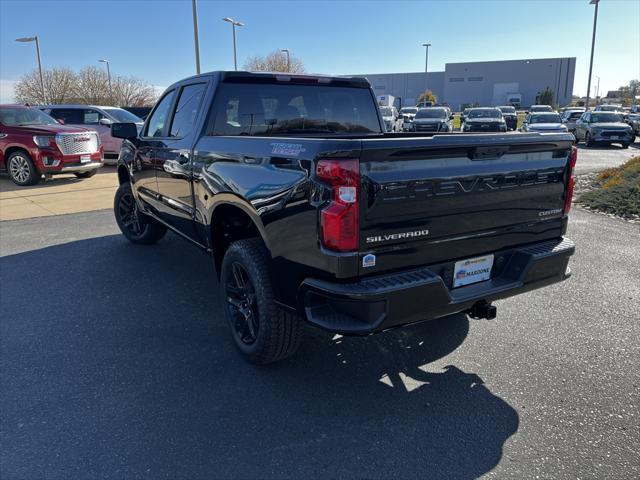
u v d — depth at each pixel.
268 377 3.50
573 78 79.12
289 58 49.84
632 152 21.14
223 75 4.27
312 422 3.01
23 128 12.25
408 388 3.37
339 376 3.52
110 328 4.28
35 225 8.13
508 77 81.62
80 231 7.71
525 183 3.35
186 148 4.39
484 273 3.31
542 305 4.73
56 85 47.22
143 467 2.63
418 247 2.93
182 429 2.94
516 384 3.40
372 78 90.19
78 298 4.95
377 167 2.69
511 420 3.02
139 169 5.73
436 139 2.82
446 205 2.97
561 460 2.67
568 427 2.95
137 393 3.31
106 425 2.98
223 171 3.69
